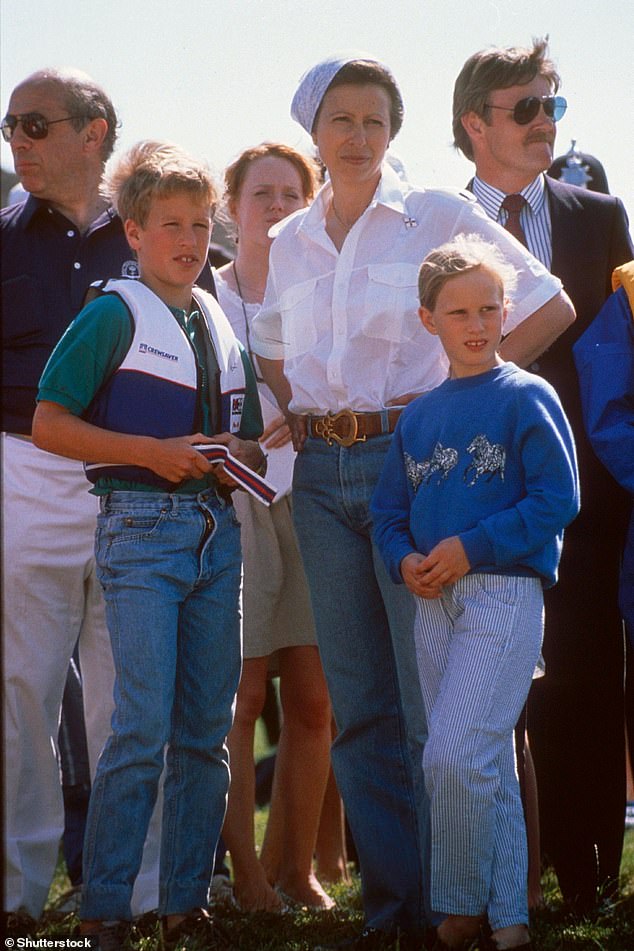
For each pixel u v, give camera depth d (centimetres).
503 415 1272
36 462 1474
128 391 1299
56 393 1289
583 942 1361
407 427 1328
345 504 1405
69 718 1762
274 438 1639
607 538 1590
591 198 1664
